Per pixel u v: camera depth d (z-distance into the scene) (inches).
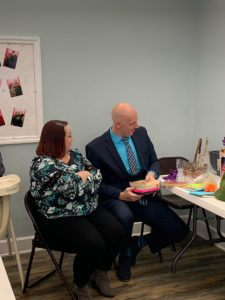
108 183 102.7
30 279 101.2
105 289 91.6
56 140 85.7
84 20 116.1
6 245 117.6
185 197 87.4
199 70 130.8
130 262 100.1
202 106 130.6
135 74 125.0
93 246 81.4
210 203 77.9
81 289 86.0
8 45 108.8
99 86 121.3
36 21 111.1
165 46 127.3
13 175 94.9
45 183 82.7
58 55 115.1
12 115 112.7
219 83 121.2
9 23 108.5
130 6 120.6
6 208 88.4
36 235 89.7
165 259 112.4
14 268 107.8
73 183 83.4
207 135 129.0
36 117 115.3
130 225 95.3
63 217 86.0
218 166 98.4
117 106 100.0
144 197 102.0
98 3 116.9
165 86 129.6
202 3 126.5
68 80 117.5
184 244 124.2
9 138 113.5
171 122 132.8
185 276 101.7
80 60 117.7
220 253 116.4
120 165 100.7
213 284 97.3
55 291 95.0
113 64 121.7
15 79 111.2
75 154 94.6
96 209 94.2
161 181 99.0
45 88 115.5
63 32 114.5
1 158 104.3
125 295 92.0
